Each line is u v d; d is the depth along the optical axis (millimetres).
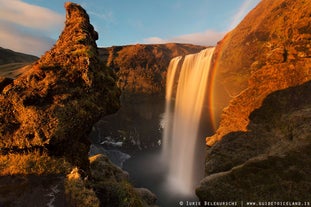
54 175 6961
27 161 7215
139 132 46281
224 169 14328
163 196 25047
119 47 56250
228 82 26938
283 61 16781
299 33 17328
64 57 9367
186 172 33438
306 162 10391
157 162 37875
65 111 7863
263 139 14375
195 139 34469
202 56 35969
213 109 30547
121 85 48625
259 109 16094
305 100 14477
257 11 28844
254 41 23531
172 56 57781
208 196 11250
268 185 10258
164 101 48719
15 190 6254
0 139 7551
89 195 6055
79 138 8625
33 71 8898
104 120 44844
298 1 19609
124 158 39094
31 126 7496
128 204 7570
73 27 10898
